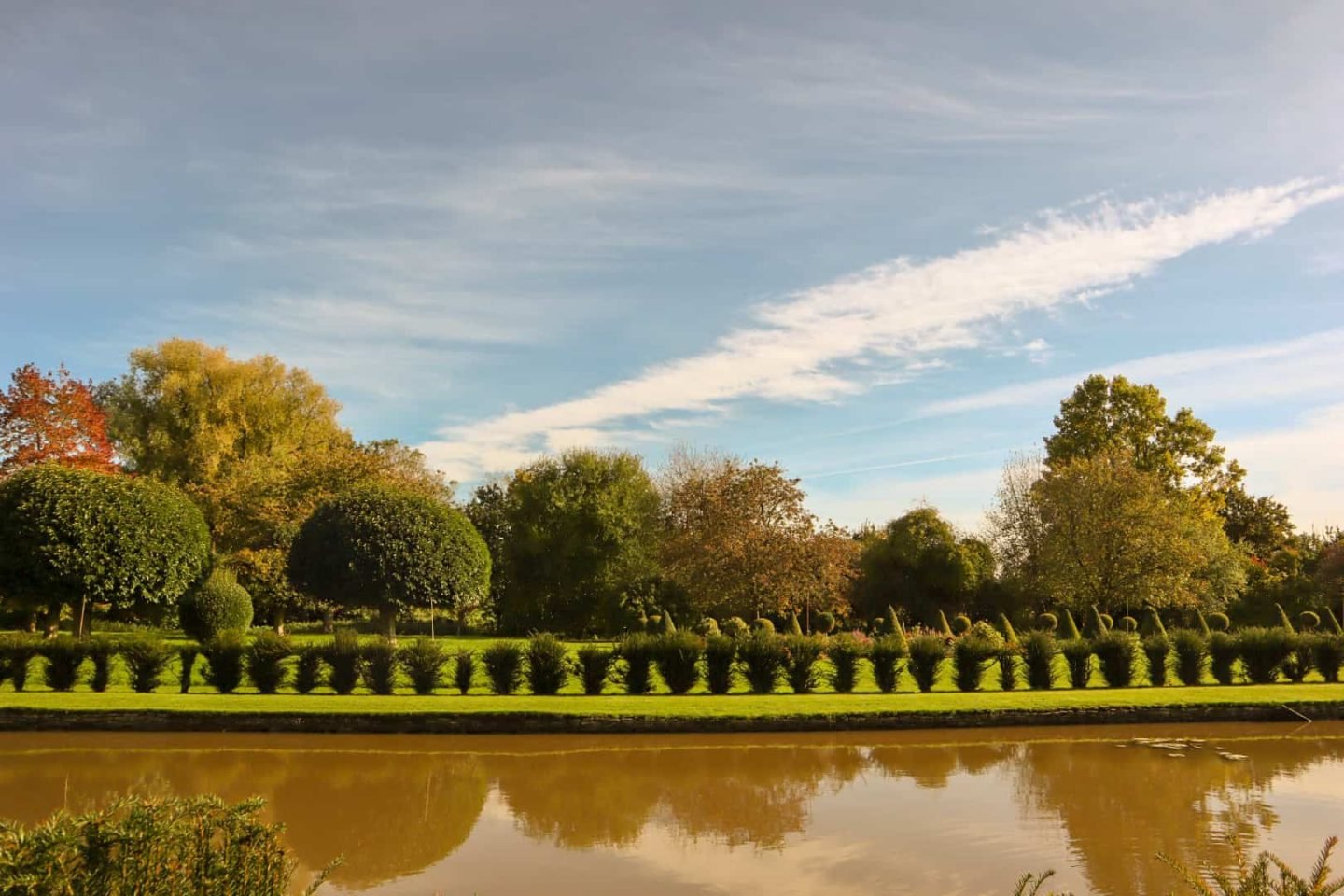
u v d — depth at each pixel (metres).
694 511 32.00
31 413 28.56
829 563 29.70
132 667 15.27
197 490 29.61
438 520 23.09
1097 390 38.06
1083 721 14.05
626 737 13.02
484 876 7.18
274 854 3.82
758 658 16.17
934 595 36.28
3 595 19.17
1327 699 14.59
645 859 7.65
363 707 13.56
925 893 6.78
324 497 29.16
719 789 10.27
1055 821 8.75
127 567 19.14
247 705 13.56
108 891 3.30
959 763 11.61
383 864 7.48
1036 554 34.47
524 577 34.12
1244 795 9.81
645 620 31.28
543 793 10.02
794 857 7.68
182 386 34.06
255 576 27.78
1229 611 33.91
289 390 36.53
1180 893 6.61
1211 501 37.44
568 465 35.38
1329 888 3.51
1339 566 34.12
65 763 11.16
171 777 10.54
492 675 15.80
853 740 13.02
